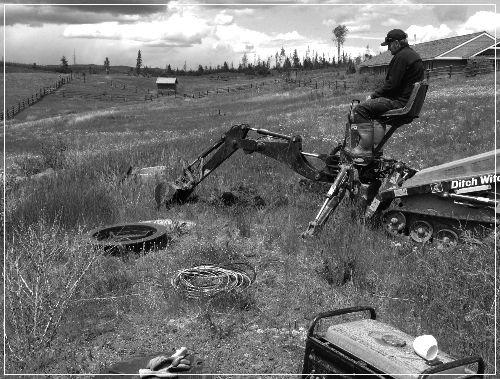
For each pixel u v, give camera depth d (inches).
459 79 1752.0
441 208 286.7
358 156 320.8
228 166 518.0
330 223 319.6
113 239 315.3
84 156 636.1
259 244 313.1
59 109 2940.5
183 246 317.4
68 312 227.3
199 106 2407.7
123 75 5526.6
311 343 154.4
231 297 238.1
